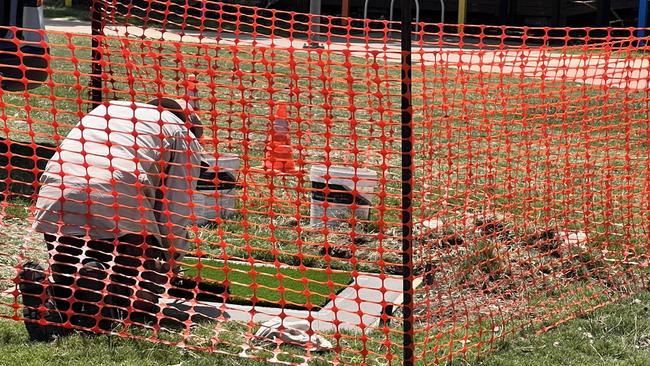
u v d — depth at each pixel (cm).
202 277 725
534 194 892
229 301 693
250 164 1042
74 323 618
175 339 602
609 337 644
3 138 1166
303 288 723
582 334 643
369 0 2995
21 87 1127
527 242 806
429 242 768
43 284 606
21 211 859
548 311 685
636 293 734
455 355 598
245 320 653
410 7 524
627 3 2892
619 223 863
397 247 815
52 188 630
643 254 806
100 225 625
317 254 803
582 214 861
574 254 789
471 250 774
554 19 2961
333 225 866
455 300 693
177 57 689
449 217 830
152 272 630
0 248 757
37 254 753
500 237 812
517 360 597
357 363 579
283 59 1805
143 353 581
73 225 623
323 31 2811
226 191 880
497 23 3056
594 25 2956
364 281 748
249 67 1700
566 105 934
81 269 607
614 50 877
